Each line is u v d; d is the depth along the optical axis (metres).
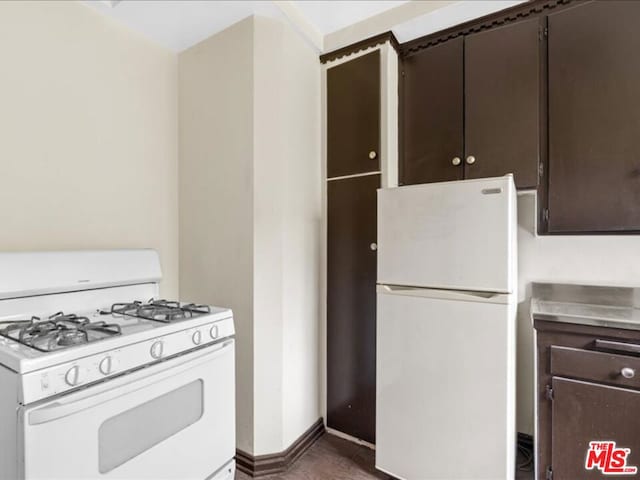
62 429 0.91
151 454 1.13
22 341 1.01
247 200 1.75
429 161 1.93
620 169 1.50
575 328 1.36
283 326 1.79
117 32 1.76
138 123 1.85
